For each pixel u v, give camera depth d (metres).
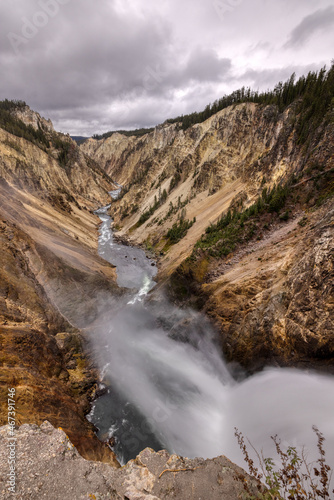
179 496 5.60
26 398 12.61
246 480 5.96
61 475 5.14
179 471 6.23
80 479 5.14
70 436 12.77
